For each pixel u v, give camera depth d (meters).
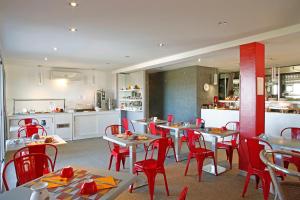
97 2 2.44
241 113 3.89
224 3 2.46
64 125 6.75
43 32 3.54
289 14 2.78
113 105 8.50
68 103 7.60
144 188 3.24
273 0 2.38
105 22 3.09
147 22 3.09
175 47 4.59
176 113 8.34
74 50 4.86
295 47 4.26
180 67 7.92
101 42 4.18
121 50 4.88
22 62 6.39
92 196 1.43
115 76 8.43
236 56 5.29
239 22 3.08
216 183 3.44
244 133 3.82
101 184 1.61
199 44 4.32
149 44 4.32
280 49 4.49
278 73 7.26
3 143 4.36
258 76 3.72
